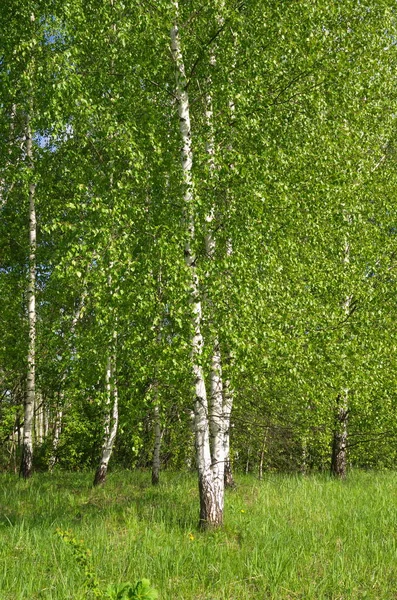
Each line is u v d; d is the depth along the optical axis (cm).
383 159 1303
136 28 844
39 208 1309
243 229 780
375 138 1228
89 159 973
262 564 633
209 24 850
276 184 810
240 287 743
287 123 870
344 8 1016
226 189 813
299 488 1103
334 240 997
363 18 1096
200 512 793
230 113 837
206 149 865
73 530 757
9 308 1285
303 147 884
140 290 733
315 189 864
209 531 770
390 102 1201
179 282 723
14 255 1407
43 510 908
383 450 1620
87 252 716
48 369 1397
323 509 910
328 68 905
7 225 1373
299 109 882
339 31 973
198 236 811
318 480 1261
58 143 1167
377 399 1182
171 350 724
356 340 900
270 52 867
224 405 977
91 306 984
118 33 828
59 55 835
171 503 952
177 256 742
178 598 554
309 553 680
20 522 812
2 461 1698
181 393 881
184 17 859
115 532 759
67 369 1149
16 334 1280
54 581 571
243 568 630
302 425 1140
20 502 962
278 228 836
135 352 764
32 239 1240
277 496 1023
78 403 1470
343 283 985
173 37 826
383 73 1127
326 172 917
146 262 743
